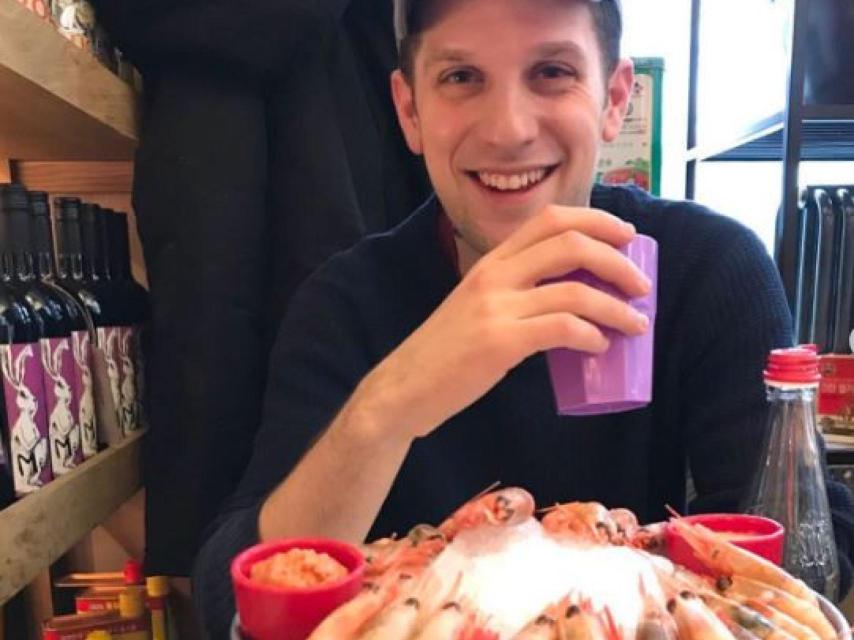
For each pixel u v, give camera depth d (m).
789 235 1.30
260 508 0.68
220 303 1.07
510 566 0.43
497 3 0.69
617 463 0.88
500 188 0.76
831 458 1.27
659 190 1.59
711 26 2.04
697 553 0.47
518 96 0.72
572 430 0.87
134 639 1.26
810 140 1.55
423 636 0.38
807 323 1.39
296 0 1.05
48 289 0.98
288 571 0.42
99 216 1.17
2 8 0.71
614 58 0.79
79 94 0.92
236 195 1.08
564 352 0.50
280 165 1.14
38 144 1.20
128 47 1.10
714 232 0.93
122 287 1.21
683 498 0.92
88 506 0.94
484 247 0.80
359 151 1.21
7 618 1.26
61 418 0.92
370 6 1.27
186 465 1.09
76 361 0.98
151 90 1.15
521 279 0.53
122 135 1.11
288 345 0.92
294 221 1.13
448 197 0.79
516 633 0.38
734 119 1.89
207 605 0.61
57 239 1.09
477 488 0.88
